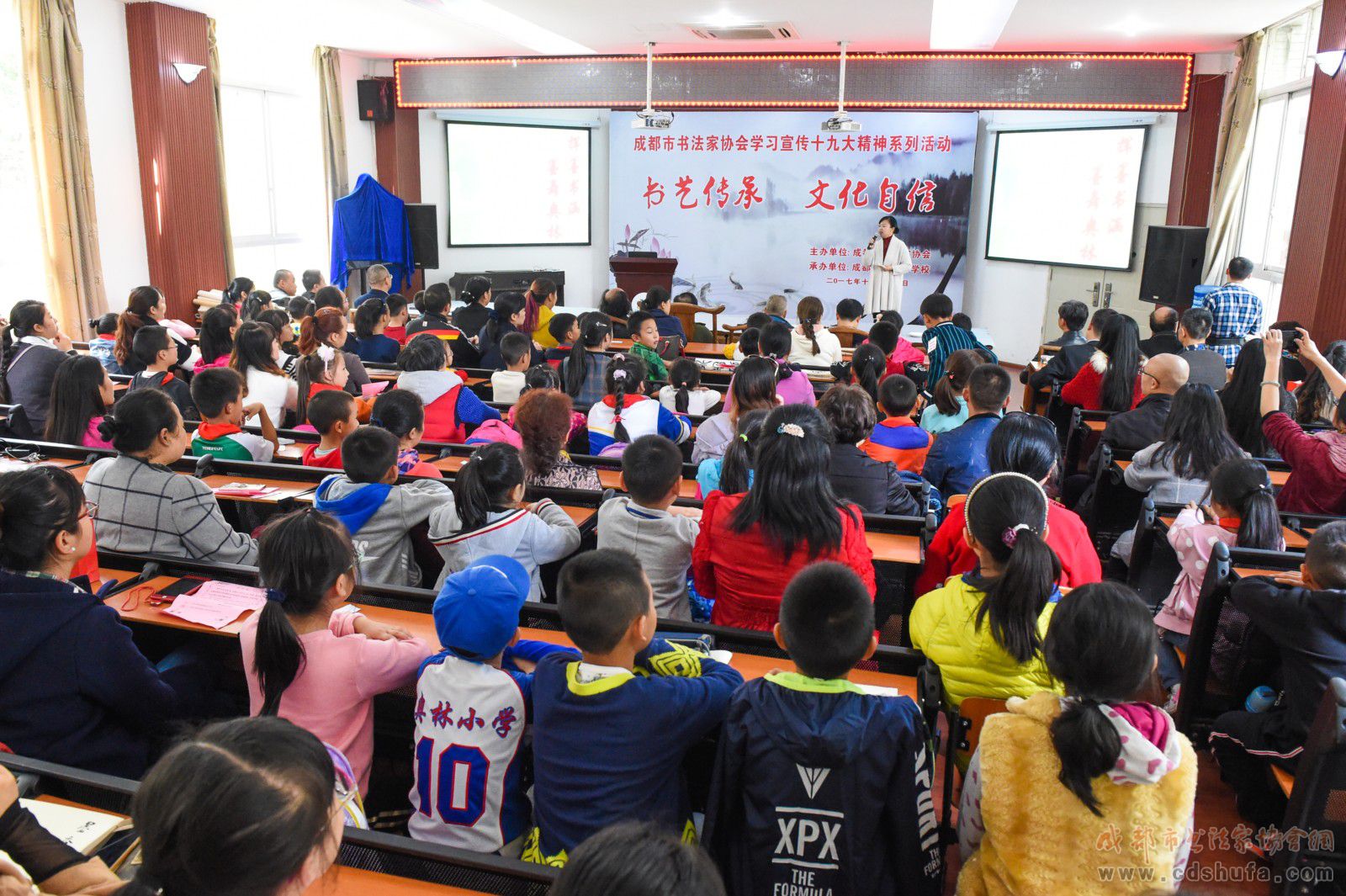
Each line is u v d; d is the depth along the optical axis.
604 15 7.51
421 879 1.43
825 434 2.63
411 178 10.69
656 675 1.67
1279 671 2.36
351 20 8.08
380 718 2.08
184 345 5.94
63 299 7.00
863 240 10.39
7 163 6.91
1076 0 6.75
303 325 4.78
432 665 1.72
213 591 2.33
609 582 1.56
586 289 11.52
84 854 1.29
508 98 9.76
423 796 1.67
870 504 2.97
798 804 1.45
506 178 10.84
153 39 7.48
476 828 1.65
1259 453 4.14
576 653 1.66
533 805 1.62
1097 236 9.34
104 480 2.54
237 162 9.27
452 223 10.73
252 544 2.68
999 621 1.80
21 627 1.76
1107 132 9.15
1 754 1.59
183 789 0.86
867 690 1.54
